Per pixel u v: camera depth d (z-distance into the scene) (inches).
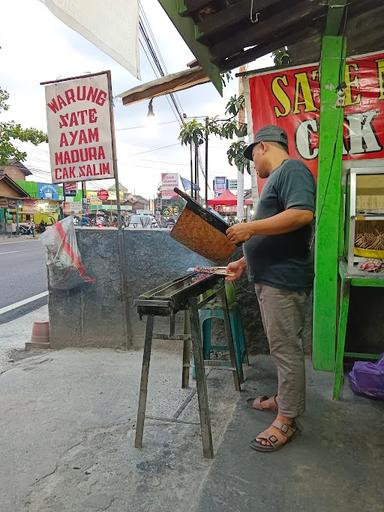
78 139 140.7
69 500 68.9
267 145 85.1
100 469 76.8
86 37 69.8
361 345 121.7
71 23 67.3
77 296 147.3
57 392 111.0
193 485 71.4
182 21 88.2
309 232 81.6
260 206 82.3
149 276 141.3
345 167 118.3
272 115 128.0
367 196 105.7
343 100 111.2
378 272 96.3
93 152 139.9
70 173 143.2
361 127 116.6
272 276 78.2
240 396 103.7
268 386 109.3
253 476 72.1
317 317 118.0
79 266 141.6
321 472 72.9
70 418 96.5
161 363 130.0
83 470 76.7
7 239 1005.8
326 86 111.6
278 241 77.5
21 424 94.1
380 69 114.0
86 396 108.2
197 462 77.6
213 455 78.7
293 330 79.1
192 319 78.7
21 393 111.0
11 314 224.1
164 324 141.5
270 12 94.1
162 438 86.7
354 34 127.6
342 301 96.4
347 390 105.3
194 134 330.0
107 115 137.1
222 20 91.7
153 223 735.7
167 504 67.1
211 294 104.7
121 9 75.7
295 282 77.6
